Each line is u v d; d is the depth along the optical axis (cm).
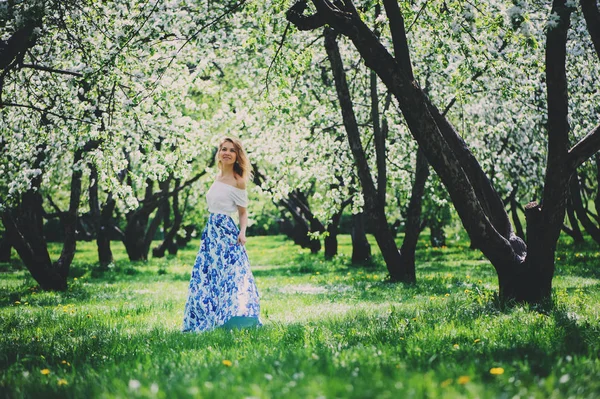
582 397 302
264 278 1783
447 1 882
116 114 993
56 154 1345
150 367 424
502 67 1067
